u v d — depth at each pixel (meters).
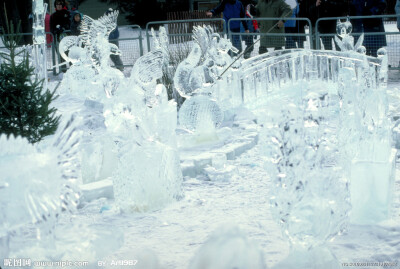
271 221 4.36
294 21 13.13
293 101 3.52
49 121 6.14
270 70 9.20
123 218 4.58
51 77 14.29
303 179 3.38
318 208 3.29
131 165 4.68
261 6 13.22
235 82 9.02
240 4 13.47
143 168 4.69
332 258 3.29
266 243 3.92
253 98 9.06
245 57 13.66
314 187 3.35
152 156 4.76
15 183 3.01
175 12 26.47
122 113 4.68
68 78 10.25
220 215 4.56
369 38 12.42
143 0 28.11
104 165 5.47
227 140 7.16
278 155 3.46
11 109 5.83
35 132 5.96
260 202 4.87
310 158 3.39
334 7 12.55
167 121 6.11
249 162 6.23
